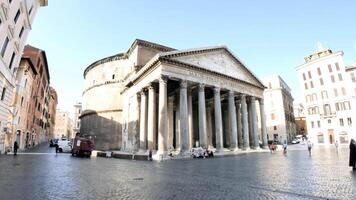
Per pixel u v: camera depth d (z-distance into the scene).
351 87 49.06
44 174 12.18
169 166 17.27
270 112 68.94
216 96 32.72
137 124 34.75
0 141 25.11
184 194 7.56
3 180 10.05
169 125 37.09
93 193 7.70
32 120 46.81
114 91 46.59
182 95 28.77
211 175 12.18
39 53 46.03
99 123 47.09
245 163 19.05
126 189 8.36
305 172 12.70
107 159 25.19
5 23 20.33
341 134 49.31
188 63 29.53
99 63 51.47
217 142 31.31
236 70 37.25
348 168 14.07
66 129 131.12
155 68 29.19
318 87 53.72
